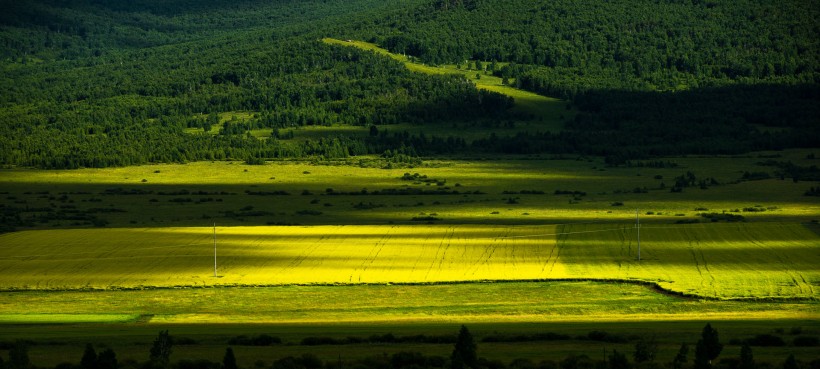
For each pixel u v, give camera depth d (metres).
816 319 162.50
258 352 136.00
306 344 142.75
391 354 132.50
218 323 166.00
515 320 165.00
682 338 144.00
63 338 148.62
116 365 119.75
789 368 117.62
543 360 127.81
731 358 126.81
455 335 145.62
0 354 136.25
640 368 123.19
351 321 165.88
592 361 126.06
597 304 181.38
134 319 171.75
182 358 131.50
